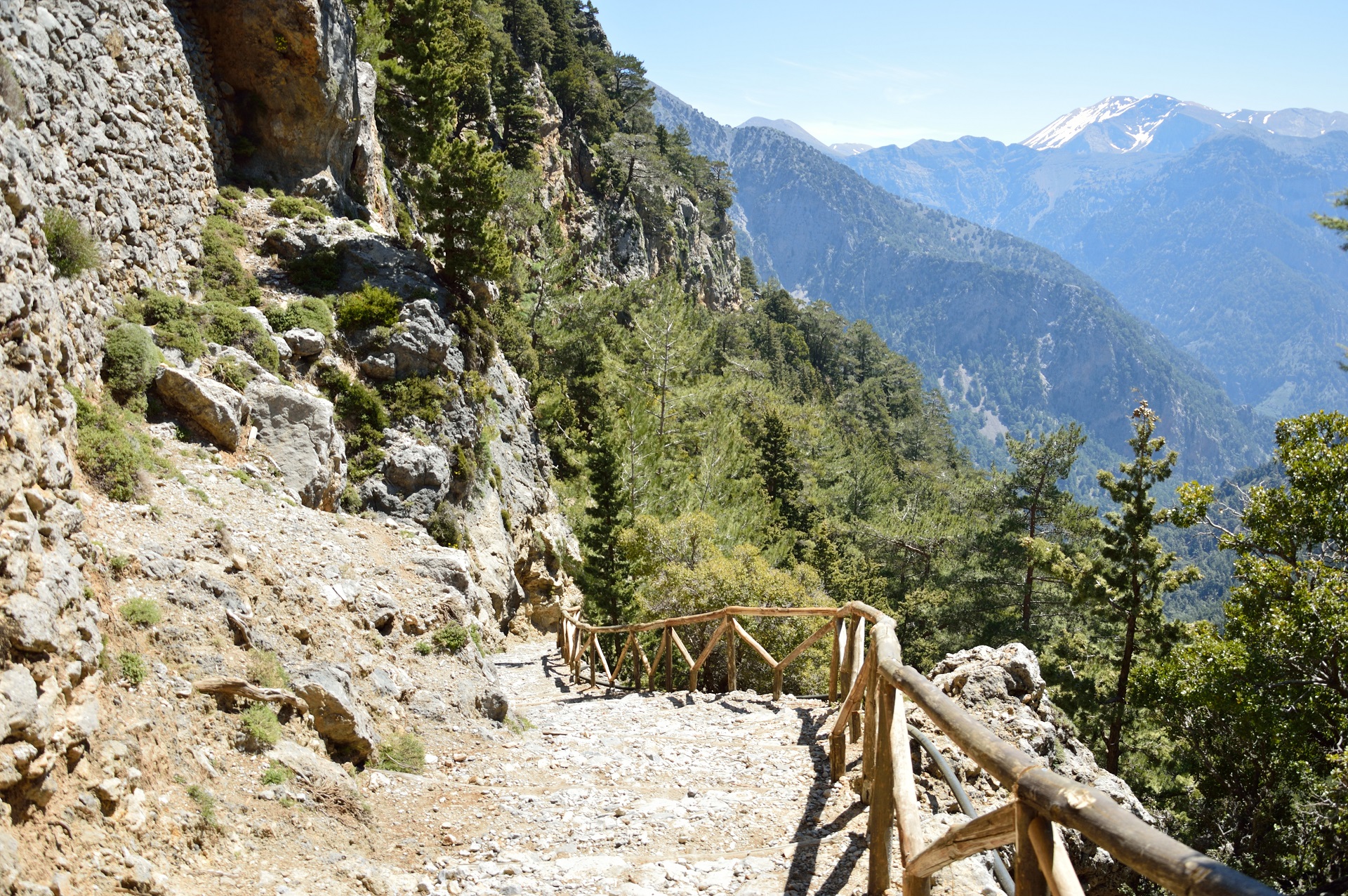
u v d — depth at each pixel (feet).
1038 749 25.85
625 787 25.08
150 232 48.24
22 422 21.20
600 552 83.25
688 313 229.66
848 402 388.78
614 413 158.30
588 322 184.03
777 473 171.83
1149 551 80.23
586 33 406.62
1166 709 71.10
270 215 65.36
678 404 168.04
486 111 206.39
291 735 23.50
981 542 128.67
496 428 79.30
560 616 85.46
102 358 37.86
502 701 33.65
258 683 23.91
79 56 40.88
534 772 27.02
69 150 37.52
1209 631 69.82
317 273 62.90
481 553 65.62
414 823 22.34
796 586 76.74
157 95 52.47
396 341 61.05
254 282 57.00
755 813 21.39
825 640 77.05
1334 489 58.18
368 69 90.99
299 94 69.82
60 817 15.21
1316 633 54.19
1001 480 122.01
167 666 22.25
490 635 45.70
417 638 35.01
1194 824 67.67
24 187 24.89
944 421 488.85
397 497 56.13
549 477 97.45
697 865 18.38
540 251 192.54
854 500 201.67
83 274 36.52
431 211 71.87
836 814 20.58
